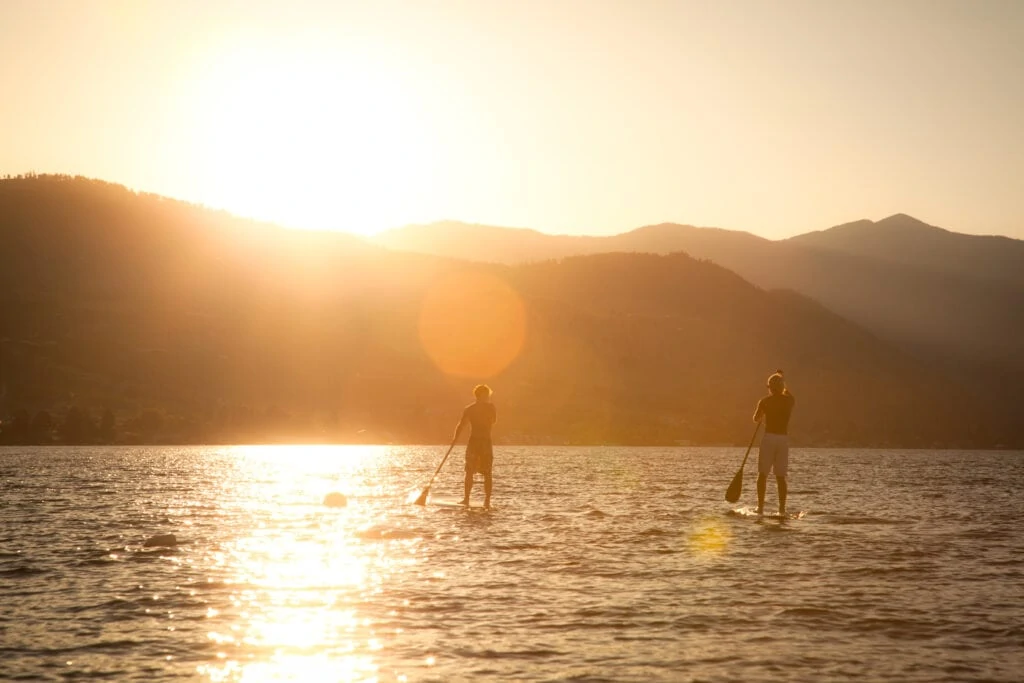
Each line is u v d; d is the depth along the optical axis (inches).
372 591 474.9
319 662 350.3
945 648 368.2
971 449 6053.2
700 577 514.3
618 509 907.4
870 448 5772.6
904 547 630.5
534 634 389.7
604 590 478.6
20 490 1151.6
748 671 339.0
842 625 404.2
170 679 330.0
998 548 631.8
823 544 644.7
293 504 959.0
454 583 496.7
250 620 413.4
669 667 344.2
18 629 396.5
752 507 938.1
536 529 731.4
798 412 6245.1
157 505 944.3
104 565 552.1
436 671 339.9
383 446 4047.7
